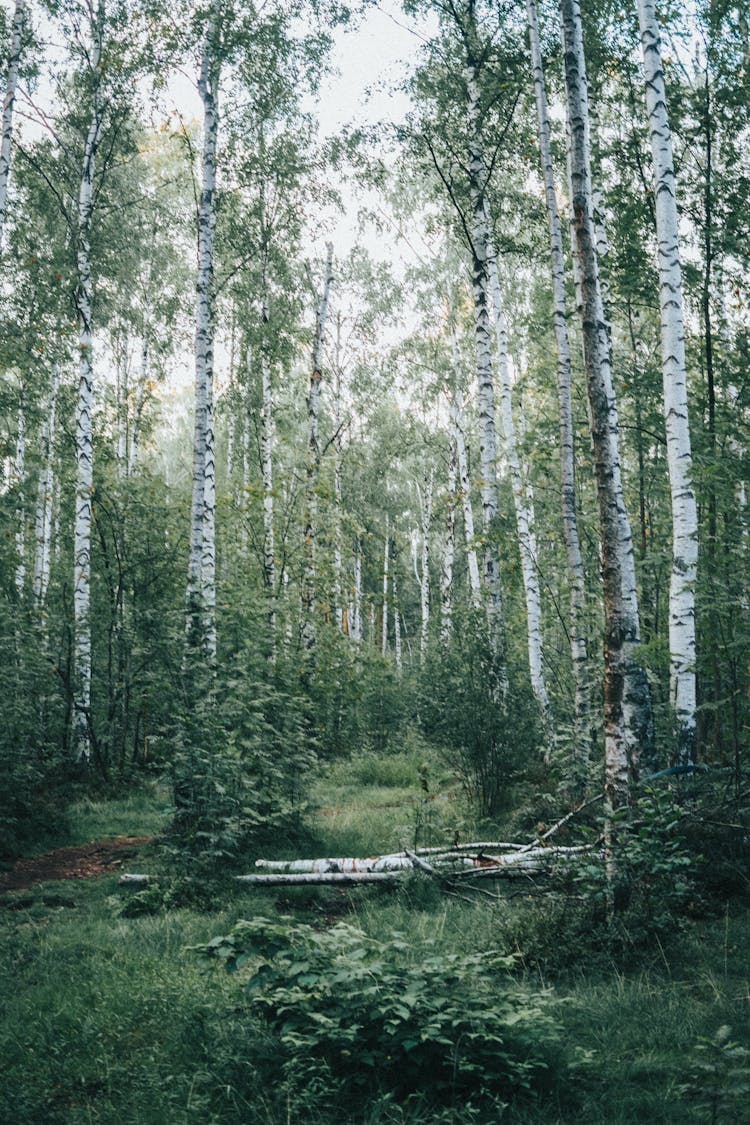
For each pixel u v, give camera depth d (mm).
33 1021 5285
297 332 24203
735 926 6336
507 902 7613
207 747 10352
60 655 18469
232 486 21828
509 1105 4086
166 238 29047
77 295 18328
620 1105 4062
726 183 13938
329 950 4977
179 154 28047
